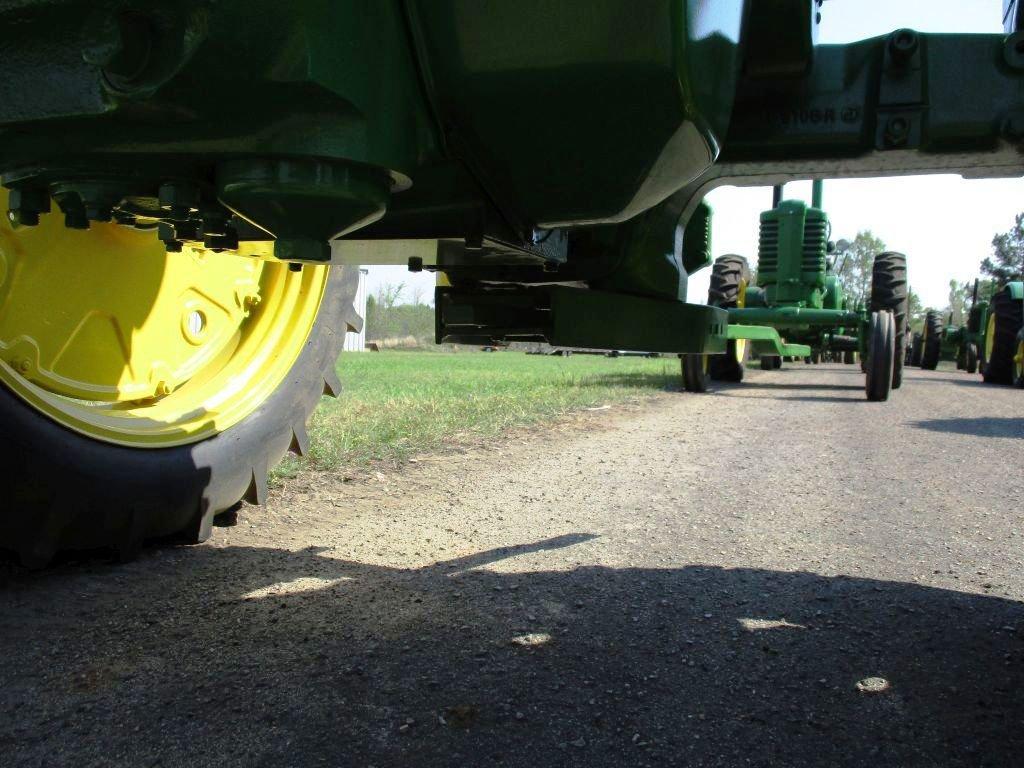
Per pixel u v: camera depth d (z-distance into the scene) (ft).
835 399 31.86
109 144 4.28
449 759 4.87
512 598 7.75
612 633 6.92
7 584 7.72
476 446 17.21
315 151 4.11
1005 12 6.48
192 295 9.80
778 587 8.28
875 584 8.43
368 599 7.63
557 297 6.66
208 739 5.05
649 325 7.62
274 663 6.15
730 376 40.52
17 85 4.10
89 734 5.09
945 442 19.34
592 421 22.52
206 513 9.15
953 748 5.12
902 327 35.32
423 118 4.65
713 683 6.00
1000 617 7.50
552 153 4.78
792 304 40.91
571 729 5.27
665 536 10.25
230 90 3.98
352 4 4.05
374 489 12.60
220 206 5.17
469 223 5.40
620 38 4.25
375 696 5.65
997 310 46.88
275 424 10.07
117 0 3.76
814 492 13.19
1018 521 11.35
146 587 7.78
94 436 8.10
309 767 4.75
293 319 10.69
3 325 8.02
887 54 6.26
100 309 8.81
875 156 6.47
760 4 5.83
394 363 61.57
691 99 4.45
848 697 5.81
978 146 6.25
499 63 4.40
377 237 5.69
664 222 7.50
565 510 11.60
